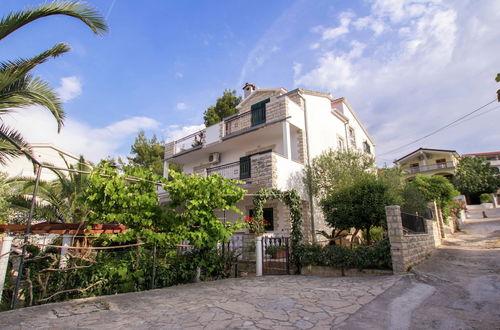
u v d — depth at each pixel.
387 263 7.35
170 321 4.00
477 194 36.69
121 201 5.92
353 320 3.91
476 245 11.55
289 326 3.72
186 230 6.76
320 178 11.99
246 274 9.23
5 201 9.46
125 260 6.34
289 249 9.32
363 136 21.48
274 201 12.67
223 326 3.76
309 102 14.37
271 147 14.17
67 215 10.70
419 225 9.78
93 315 4.31
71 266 5.59
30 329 3.68
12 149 5.95
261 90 17.36
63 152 5.43
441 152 38.72
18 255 5.48
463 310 4.29
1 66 5.76
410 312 4.24
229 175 13.96
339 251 8.12
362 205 9.07
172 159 18.39
